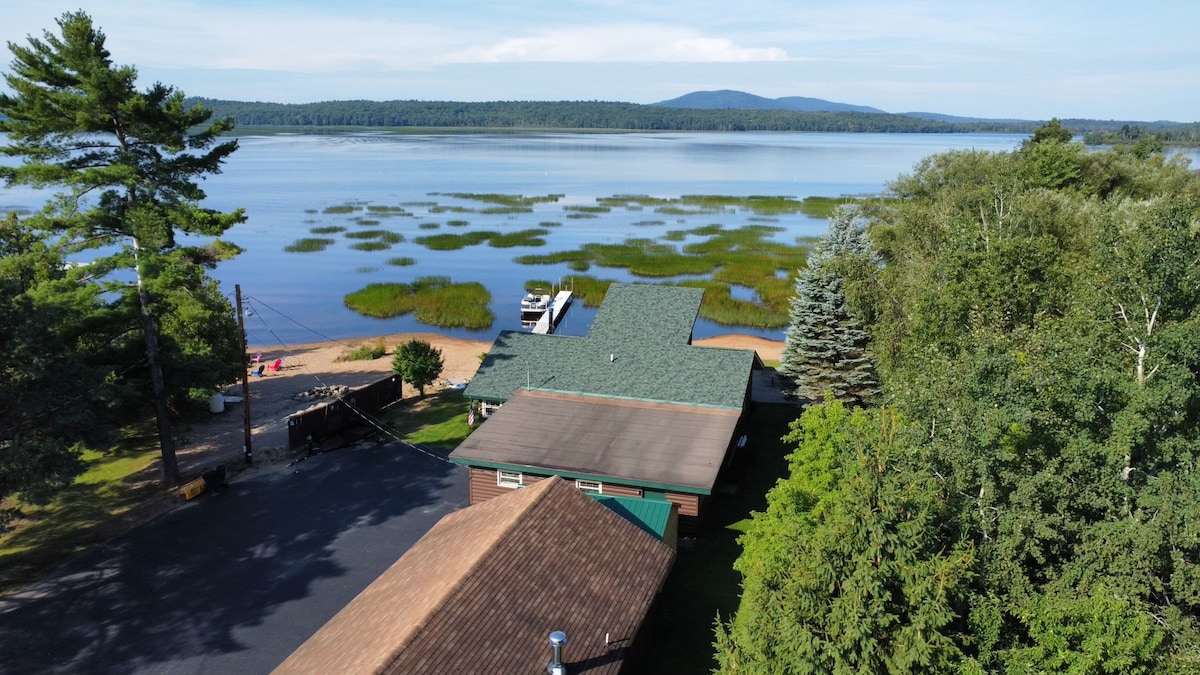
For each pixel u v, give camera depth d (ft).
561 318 221.46
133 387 98.43
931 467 56.70
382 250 312.50
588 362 123.44
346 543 91.25
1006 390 59.77
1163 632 50.49
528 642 56.85
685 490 89.35
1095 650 44.14
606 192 526.98
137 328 106.52
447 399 146.92
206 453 119.75
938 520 52.90
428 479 109.70
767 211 429.79
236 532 93.86
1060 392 61.11
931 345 88.02
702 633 75.46
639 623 64.18
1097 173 217.15
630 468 93.40
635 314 136.46
